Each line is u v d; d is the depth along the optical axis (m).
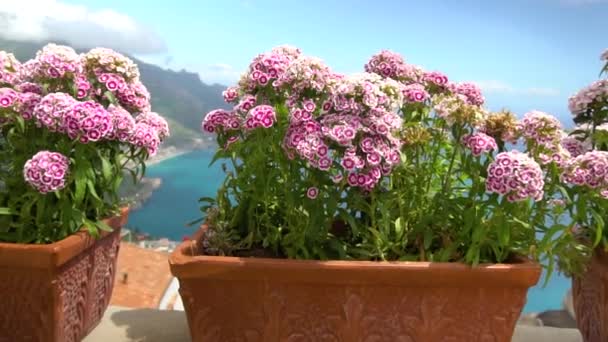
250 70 1.84
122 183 2.21
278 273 1.61
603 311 1.95
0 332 1.87
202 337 1.71
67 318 1.95
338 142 1.61
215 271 1.62
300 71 1.70
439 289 1.63
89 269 2.06
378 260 1.84
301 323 1.66
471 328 1.66
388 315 1.65
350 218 1.75
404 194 1.87
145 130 2.09
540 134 1.72
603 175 1.67
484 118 1.78
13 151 2.06
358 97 1.70
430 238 1.78
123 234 2.45
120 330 2.23
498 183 1.56
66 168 1.84
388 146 1.68
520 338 2.19
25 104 1.93
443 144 1.97
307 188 1.77
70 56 1.99
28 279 1.81
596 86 2.21
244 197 2.01
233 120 1.89
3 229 1.96
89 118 1.81
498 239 1.68
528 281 1.60
